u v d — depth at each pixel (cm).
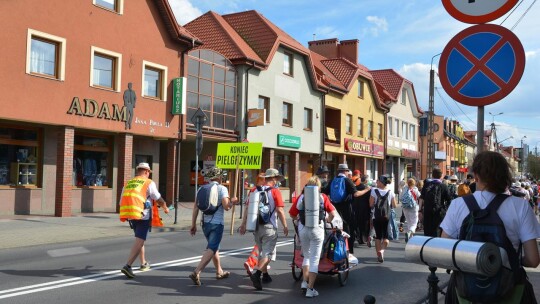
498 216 310
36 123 1677
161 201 816
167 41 2080
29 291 701
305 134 3061
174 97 2088
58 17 1658
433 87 2931
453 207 331
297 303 671
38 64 1620
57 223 1514
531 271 859
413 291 750
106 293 698
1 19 1498
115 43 1855
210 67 2348
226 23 2881
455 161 6353
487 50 444
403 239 1412
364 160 3869
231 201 785
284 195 3025
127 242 1230
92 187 1920
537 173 9244
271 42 2753
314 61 3606
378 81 4606
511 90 432
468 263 292
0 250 1080
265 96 2698
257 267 746
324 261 766
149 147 2127
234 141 2498
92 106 1769
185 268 895
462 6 446
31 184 1731
